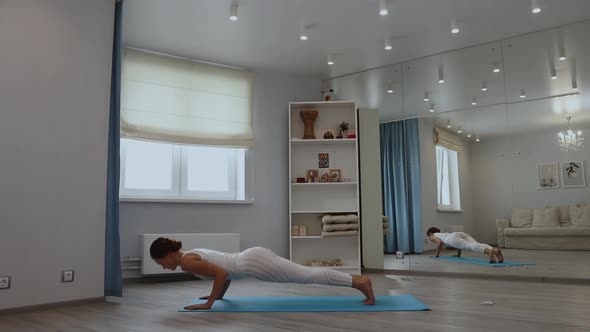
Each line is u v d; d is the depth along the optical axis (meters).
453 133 5.89
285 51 5.84
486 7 4.68
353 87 6.70
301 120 6.59
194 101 5.96
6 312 3.38
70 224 3.82
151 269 5.25
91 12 4.14
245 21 4.98
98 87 4.11
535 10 4.48
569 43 5.14
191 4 4.60
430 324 2.84
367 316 3.12
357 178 6.26
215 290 3.44
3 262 3.43
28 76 3.69
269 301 3.76
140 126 5.53
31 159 3.64
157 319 3.12
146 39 5.42
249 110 6.33
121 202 5.38
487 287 4.62
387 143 6.39
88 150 3.99
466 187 5.76
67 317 3.24
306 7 4.66
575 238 5.04
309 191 6.46
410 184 6.20
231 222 6.11
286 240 6.45
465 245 5.71
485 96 5.66
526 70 5.39
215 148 6.24
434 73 6.04
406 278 5.52
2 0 3.61
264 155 6.46
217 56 5.97
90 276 3.89
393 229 6.28
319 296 4.08
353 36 5.39
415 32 5.29
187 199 5.78
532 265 5.25
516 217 5.41
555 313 3.18
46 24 3.83
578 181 5.06
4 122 3.53
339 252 6.38
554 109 5.23
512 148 5.48
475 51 5.75
